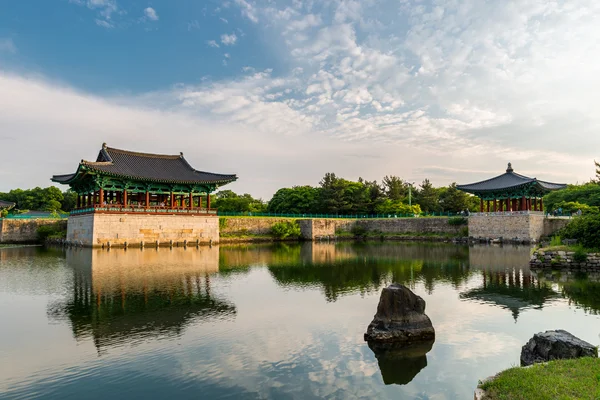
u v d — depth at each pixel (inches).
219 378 481.7
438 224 3137.3
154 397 434.6
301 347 582.9
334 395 438.9
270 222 3149.6
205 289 988.6
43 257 1668.3
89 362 528.7
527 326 679.7
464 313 765.9
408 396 436.1
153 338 621.0
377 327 616.7
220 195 4766.2
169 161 2716.5
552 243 1501.0
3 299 869.8
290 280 1127.0
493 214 2652.6
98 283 1056.2
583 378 366.9
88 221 2183.8
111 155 2456.9
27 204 3922.2
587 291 954.7
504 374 391.2
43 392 446.9
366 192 4190.5
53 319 719.1
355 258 1727.4
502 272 1262.3
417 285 1046.4
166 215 2383.1
